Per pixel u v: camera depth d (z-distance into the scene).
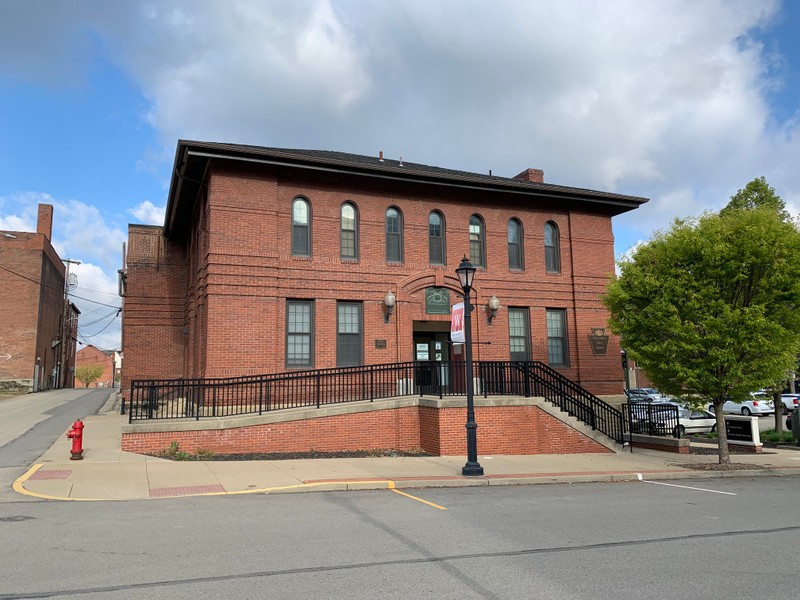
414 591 5.36
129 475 11.34
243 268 17.20
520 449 15.94
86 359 102.06
